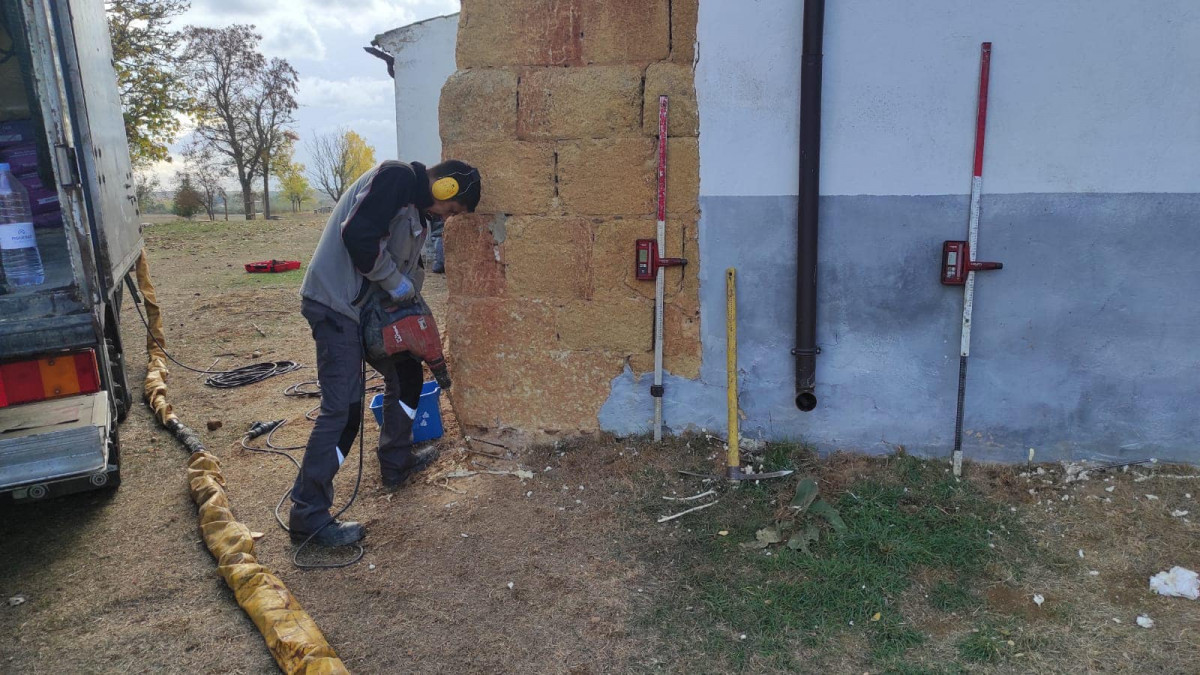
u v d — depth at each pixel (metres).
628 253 4.08
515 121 4.05
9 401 3.63
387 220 3.47
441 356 3.82
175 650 2.91
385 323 3.70
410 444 4.26
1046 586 3.09
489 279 4.28
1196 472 3.68
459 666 2.79
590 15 3.93
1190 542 3.28
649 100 3.90
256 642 2.96
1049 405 3.81
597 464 4.18
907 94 3.64
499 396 4.41
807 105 3.64
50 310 3.50
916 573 3.19
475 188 3.80
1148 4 3.38
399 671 2.78
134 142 23.72
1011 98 3.56
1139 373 3.70
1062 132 3.54
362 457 4.23
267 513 4.04
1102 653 2.71
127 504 4.20
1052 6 3.45
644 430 4.29
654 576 3.28
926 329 3.85
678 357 4.17
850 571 3.20
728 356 3.89
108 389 4.19
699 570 3.29
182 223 23.77
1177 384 3.68
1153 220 3.56
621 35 3.91
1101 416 3.78
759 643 2.85
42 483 3.42
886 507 3.62
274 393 6.16
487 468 4.30
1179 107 3.44
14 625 3.10
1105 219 3.59
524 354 4.32
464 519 3.81
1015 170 3.61
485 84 4.06
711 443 4.20
